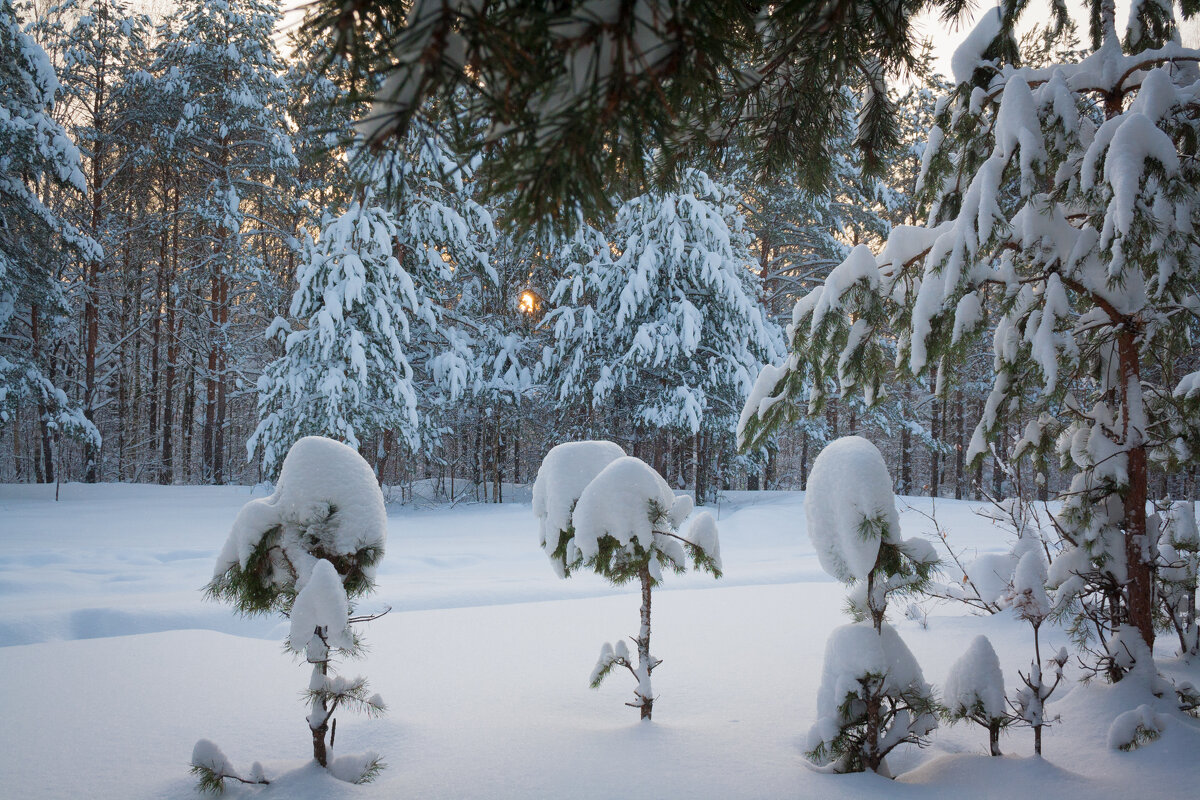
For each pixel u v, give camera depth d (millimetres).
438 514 16422
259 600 3168
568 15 1149
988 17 4309
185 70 21469
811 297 4273
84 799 2734
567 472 3867
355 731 3467
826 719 2875
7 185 16625
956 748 3350
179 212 22062
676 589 7805
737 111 2967
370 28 1224
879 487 2943
